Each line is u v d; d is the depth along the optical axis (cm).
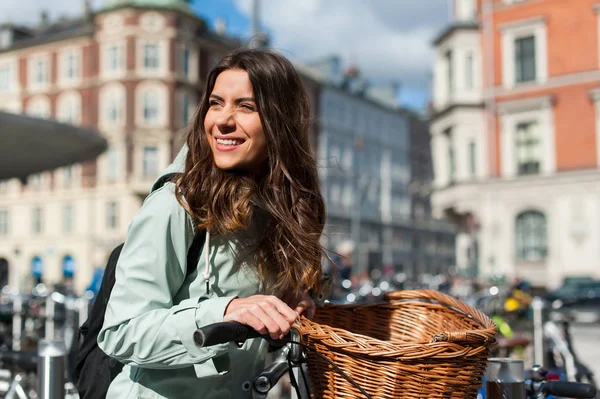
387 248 5516
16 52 4069
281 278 166
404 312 206
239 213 156
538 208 2372
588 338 1259
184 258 156
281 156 164
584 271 2277
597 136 2305
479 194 2477
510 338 580
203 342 131
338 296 761
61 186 3878
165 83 3628
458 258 2661
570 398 202
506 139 2456
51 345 244
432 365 145
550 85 2383
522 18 2445
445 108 2598
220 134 162
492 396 195
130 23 3631
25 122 536
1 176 711
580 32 2353
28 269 3962
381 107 5641
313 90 4759
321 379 158
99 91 3712
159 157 3638
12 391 306
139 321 144
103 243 3697
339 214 4941
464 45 2550
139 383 158
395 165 5825
